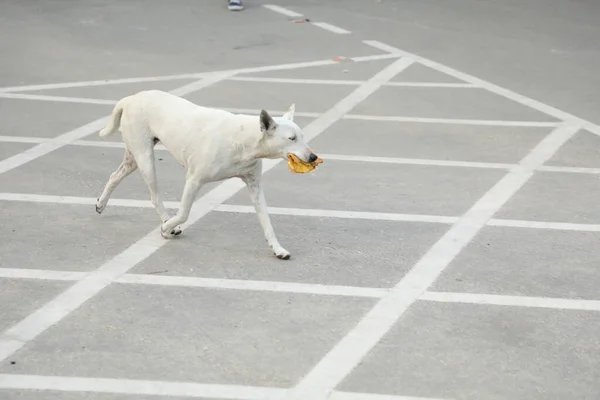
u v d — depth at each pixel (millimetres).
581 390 6723
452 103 14359
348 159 11836
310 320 7711
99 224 9695
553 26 19844
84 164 11508
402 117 13633
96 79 15352
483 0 22672
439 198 10555
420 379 6828
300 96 14602
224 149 8469
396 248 9195
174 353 7141
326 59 16969
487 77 15875
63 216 9883
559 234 9570
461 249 9180
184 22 19781
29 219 9773
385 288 8336
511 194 10695
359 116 13656
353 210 10180
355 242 9336
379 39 18594
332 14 20922
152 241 9289
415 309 7934
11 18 19781
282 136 8156
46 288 8219
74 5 21297
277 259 8914
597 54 17500
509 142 12555
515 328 7621
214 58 16859
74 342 7289
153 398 6543
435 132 12953
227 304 7969
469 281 8492
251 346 7266
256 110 13766
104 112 13625
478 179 11164
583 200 10531
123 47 17516
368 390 6676
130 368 6922
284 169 11484
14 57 16609
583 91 15039
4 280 8352
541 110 14016
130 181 11016
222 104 14031
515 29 19547
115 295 8109
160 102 8945
